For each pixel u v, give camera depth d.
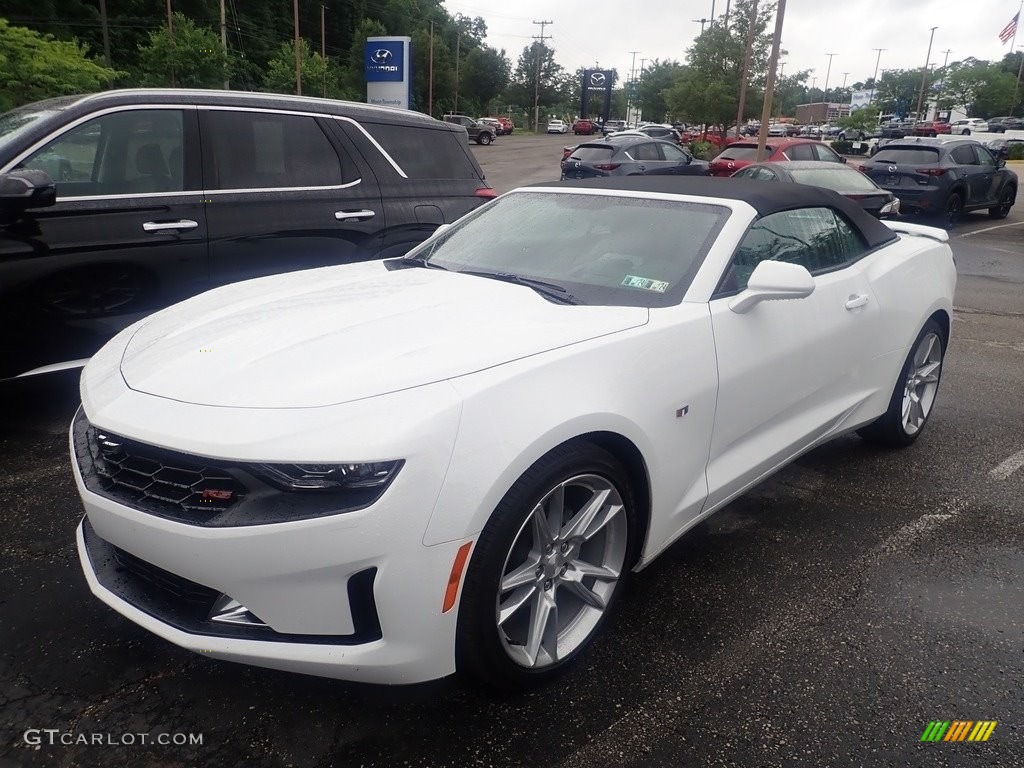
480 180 6.27
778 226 3.34
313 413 2.03
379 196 5.49
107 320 4.36
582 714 2.32
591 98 93.44
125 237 4.34
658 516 2.68
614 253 3.12
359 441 1.96
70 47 22.55
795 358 3.21
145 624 2.17
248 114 4.93
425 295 2.84
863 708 2.39
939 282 4.31
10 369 4.10
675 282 2.90
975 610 2.94
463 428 2.04
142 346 2.61
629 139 19.98
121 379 2.39
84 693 2.35
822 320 3.37
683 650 2.64
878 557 3.30
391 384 2.11
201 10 55.41
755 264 3.14
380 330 2.47
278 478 1.96
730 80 32.00
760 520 3.61
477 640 2.15
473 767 2.12
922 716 2.37
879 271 3.88
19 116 4.46
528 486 2.16
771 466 3.29
